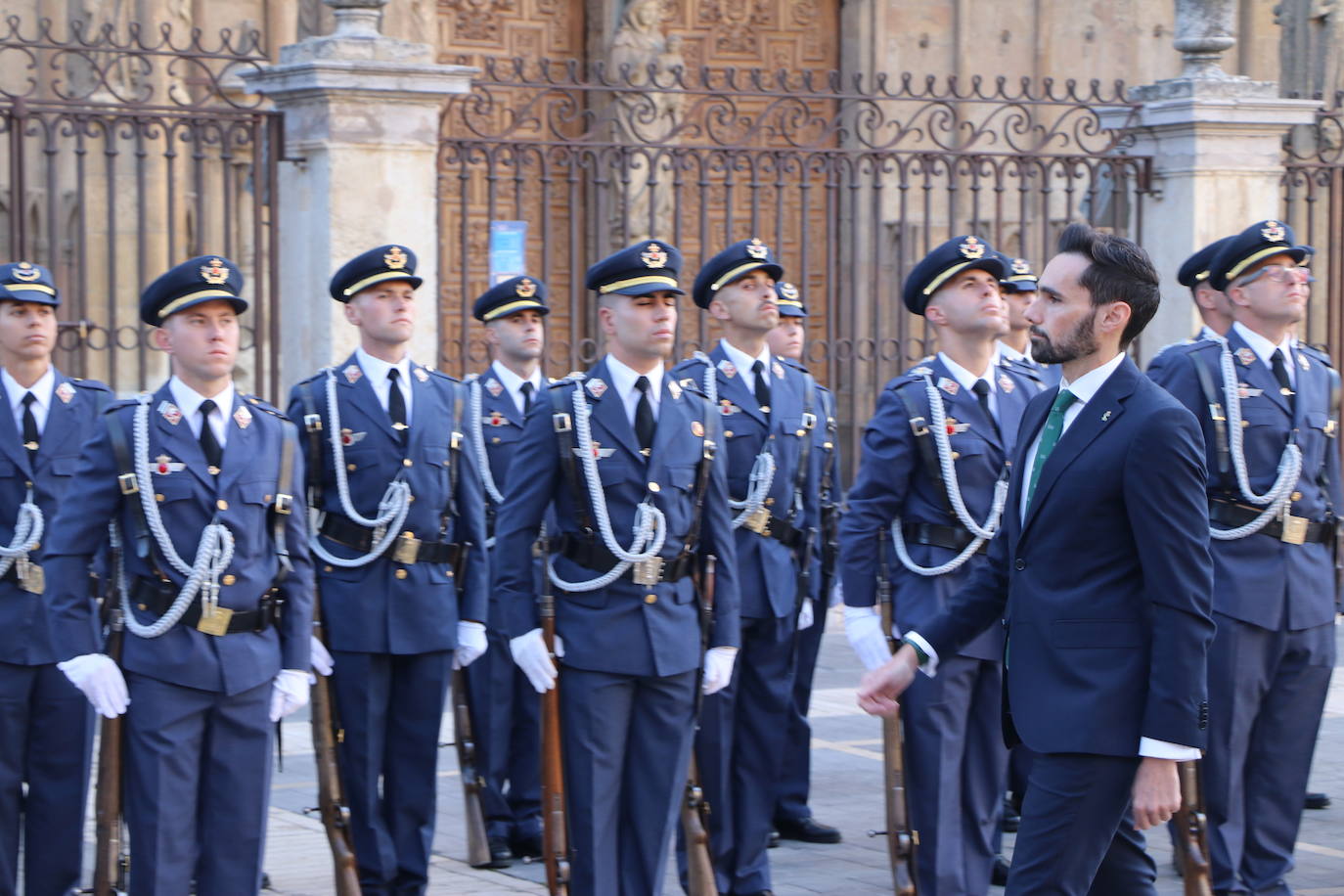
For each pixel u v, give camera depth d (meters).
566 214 20.41
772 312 8.68
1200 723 5.24
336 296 8.03
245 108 11.98
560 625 6.97
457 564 8.00
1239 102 14.04
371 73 11.67
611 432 7.03
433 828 7.95
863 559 7.62
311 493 7.90
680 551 7.09
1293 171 14.84
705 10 21.48
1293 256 7.79
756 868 8.05
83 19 17.03
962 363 7.79
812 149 13.54
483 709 8.78
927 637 5.89
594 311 20.33
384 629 7.70
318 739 7.40
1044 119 22.27
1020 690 5.53
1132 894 5.83
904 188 13.86
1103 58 22.64
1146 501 5.28
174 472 6.55
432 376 8.12
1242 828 7.74
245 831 6.65
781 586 8.30
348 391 7.91
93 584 7.14
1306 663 7.78
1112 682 5.34
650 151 13.09
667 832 7.04
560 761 6.93
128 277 16.84
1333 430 7.93
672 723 7.03
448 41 20.33
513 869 8.61
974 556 7.60
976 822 7.55
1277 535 7.69
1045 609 5.47
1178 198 14.13
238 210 12.29
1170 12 22.91
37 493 7.36
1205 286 8.41
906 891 7.31
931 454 7.61
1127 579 5.39
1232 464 7.68
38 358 7.48
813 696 12.61
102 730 6.50
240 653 6.57
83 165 11.60
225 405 6.72
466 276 12.43
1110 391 5.45
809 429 8.68
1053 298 5.48
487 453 9.52
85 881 8.08
